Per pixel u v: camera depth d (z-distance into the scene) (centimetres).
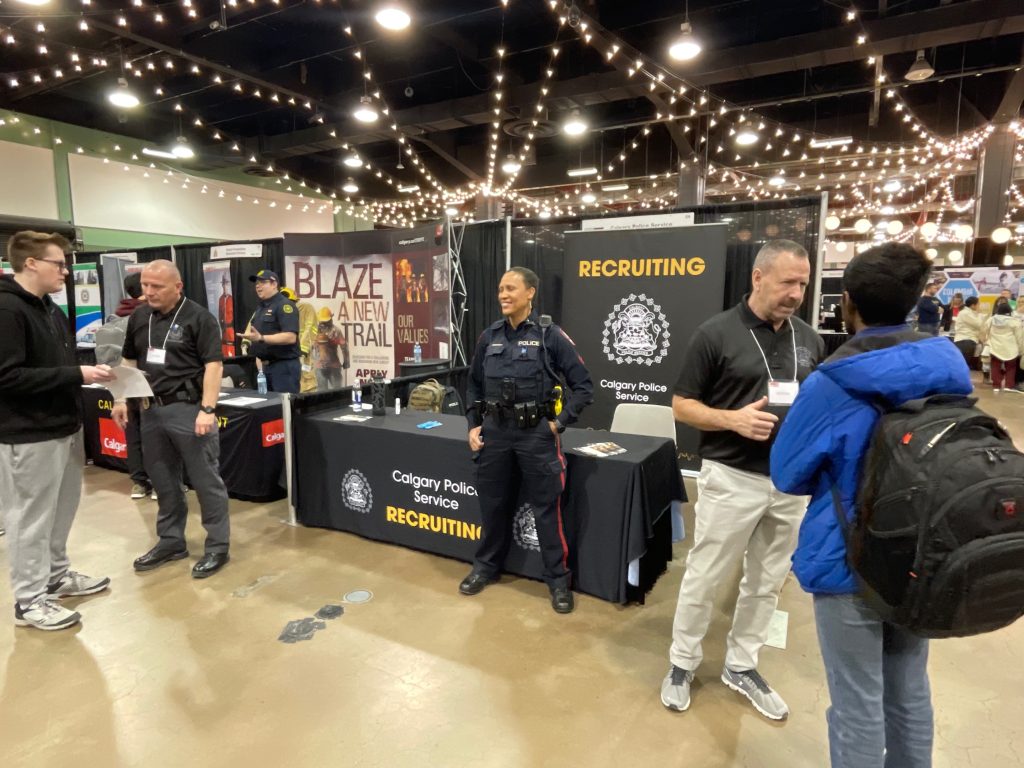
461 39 784
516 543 284
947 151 986
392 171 1436
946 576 97
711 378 184
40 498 241
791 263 169
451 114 951
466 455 289
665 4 727
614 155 1301
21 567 241
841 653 123
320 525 347
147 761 173
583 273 461
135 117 1078
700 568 188
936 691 204
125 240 1098
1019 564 96
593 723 188
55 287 239
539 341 245
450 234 518
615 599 259
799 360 179
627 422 328
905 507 102
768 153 1205
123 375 258
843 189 1405
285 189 1403
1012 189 1260
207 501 291
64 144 1005
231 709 195
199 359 288
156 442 289
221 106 1073
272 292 469
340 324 584
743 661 200
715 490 183
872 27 673
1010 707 196
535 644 231
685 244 423
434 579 285
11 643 232
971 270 1039
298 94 902
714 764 171
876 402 115
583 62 873
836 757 126
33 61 809
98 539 333
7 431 232
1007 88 880
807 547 126
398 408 356
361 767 171
